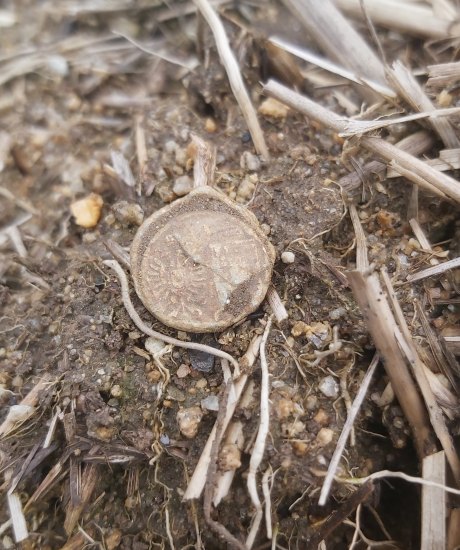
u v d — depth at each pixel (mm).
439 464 82
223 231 88
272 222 94
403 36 114
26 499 92
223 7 121
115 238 102
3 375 98
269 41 110
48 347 97
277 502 84
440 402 85
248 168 101
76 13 131
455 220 96
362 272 81
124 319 90
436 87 101
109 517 91
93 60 128
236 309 86
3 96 128
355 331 87
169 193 101
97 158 119
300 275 90
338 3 116
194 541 86
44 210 116
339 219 93
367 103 106
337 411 85
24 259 108
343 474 83
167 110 114
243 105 104
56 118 125
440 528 81
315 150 101
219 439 81
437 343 88
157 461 86
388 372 84
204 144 101
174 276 87
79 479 89
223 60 106
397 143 98
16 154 122
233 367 86
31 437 91
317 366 86
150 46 126
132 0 129
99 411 87
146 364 89
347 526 88
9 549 92
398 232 96
